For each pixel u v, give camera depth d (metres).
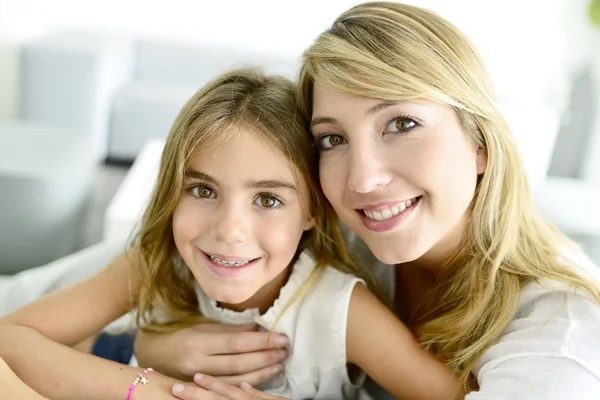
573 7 3.51
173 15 4.04
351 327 0.99
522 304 0.95
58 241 2.05
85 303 1.06
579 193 1.79
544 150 2.32
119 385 0.93
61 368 0.94
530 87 3.66
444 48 0.92
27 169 2.00
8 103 3.56
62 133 2.48
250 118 0.94
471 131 0.93
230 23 4.04
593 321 0.85
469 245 0.99
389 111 0.87
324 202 1.04
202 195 0.97
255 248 0.95
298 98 0.99
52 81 3.07
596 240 1.54
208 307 1.10
